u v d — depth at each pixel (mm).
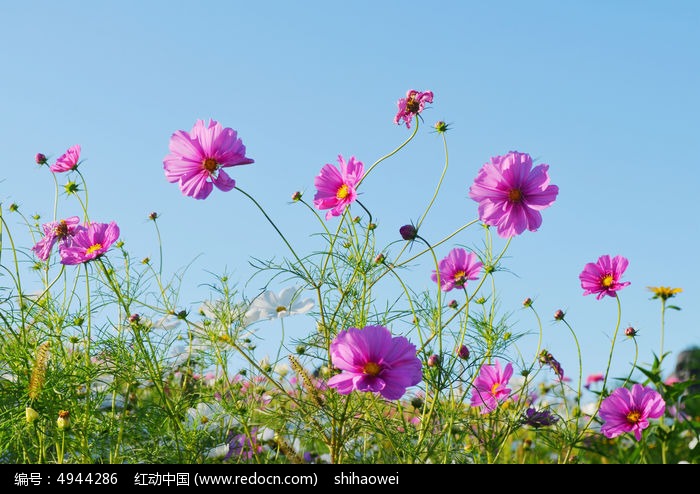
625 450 1791
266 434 1557
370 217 1355
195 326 1492
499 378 1510
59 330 1455
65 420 1318
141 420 1443
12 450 1406
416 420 1545
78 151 1517
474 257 1526
